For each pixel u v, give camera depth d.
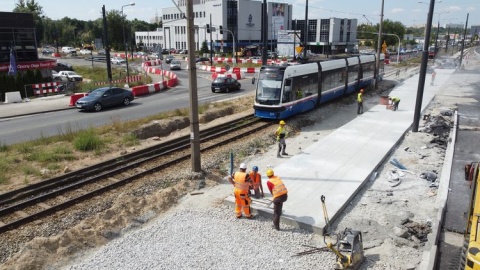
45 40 137.12
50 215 10.60
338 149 16.67
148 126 19.97
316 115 24.38
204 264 8.29
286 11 107.00
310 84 24.31
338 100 30.06
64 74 49.00
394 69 61.09
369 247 9.06
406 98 31.19
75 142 16.45
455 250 9.02
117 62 74.00
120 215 10.57
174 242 9.20
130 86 38.56
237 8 97.94
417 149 17.12
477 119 23.84
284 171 13.89
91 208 11.07
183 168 14.54
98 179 13.18
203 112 23.98
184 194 12.31
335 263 8.34
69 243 9.12
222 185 13.09
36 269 8.16
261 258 8.52
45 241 8.96
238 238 9.38
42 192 12.08
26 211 10.80
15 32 45.75
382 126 21.22
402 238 9.31
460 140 19.02
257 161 15.55
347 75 30.52
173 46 115.88
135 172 14.00
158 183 12.98
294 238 9.44
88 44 135.00
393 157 16.03
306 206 10.87
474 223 6.43
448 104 28.95
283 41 69.00
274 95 21.56
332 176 13.30
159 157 15.78
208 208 11.14
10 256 8.69
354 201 11.69
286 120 22.64
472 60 79.44
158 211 11.12
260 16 103.69
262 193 11.36
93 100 25.77
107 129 19.39
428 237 9.38
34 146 16.50
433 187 12.69
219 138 18.91
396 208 11.16
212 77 47.34
